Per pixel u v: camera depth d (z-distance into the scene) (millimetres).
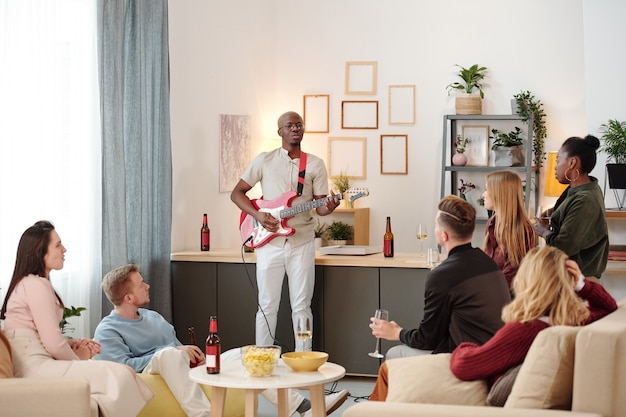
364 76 8523
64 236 5617
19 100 5234
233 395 4805
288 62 8586
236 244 7848
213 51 7617
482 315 3748
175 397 4457
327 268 6207
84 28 5777
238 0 7957
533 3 8281
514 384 2902
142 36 6293
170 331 5008
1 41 5055
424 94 8461
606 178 7297
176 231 7102
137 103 6234
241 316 6469
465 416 2727
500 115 8055
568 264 3301
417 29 8461
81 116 5766
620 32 7379
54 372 3770
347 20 8539
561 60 8250
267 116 8383
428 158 8453
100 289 5895
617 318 3055
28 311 3926
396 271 6082
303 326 4156
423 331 3898
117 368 3809
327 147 8586
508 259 4391
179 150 7199
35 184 5359
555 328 2818
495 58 8344
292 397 4750
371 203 8555
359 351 6160
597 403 2717
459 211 3855
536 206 8227
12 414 3219
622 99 7379
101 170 5875
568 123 8250
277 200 5949
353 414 2834
